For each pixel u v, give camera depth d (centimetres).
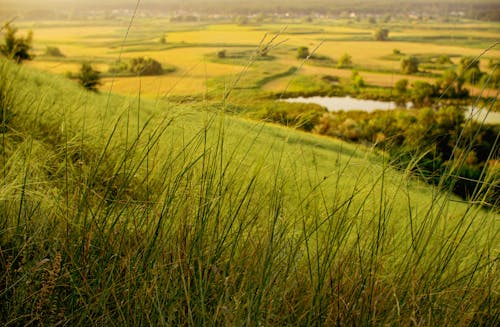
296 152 248
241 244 223
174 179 237
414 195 244
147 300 184
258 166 233
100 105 438
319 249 222
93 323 171
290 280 205
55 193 239
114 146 278
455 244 230
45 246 211
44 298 174
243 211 235
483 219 242
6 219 219
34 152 288
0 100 406
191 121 255
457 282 222
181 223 217
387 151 242
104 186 253
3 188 213
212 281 197
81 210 215
